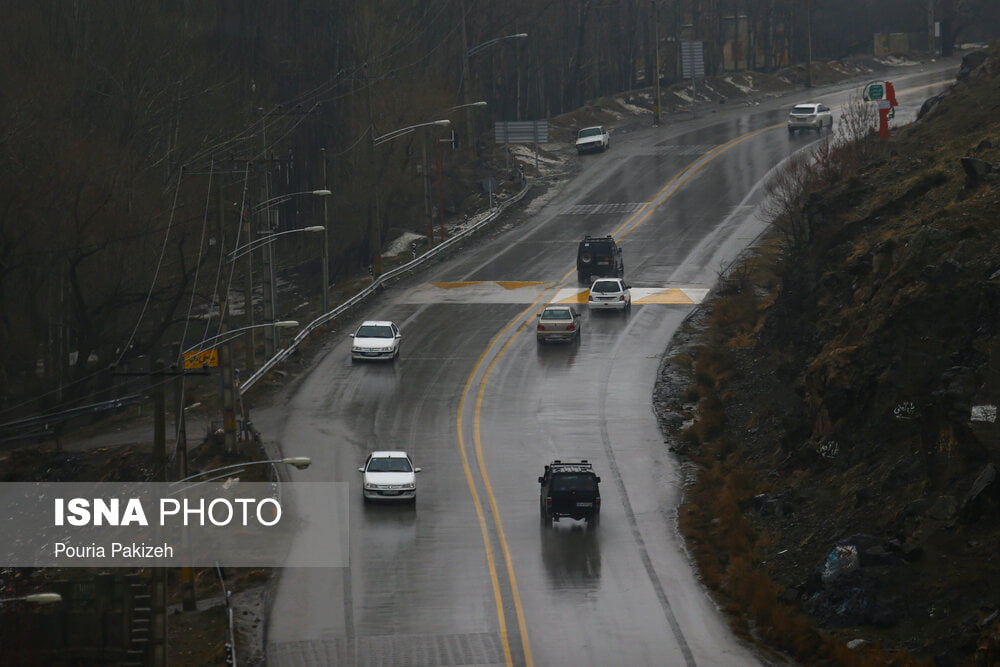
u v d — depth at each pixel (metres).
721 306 85.88
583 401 71.50
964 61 112.69
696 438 64.88
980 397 44.91
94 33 97.56
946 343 50.22
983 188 61.03
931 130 88.88
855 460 51.25
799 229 92.81
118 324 92.69
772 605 44.56
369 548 52.19
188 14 112.00
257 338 92.25
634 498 57.91
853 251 67.75
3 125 80.62
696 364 75.81
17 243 79.94
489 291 95.62
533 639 43.28
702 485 58.44
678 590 47.59
